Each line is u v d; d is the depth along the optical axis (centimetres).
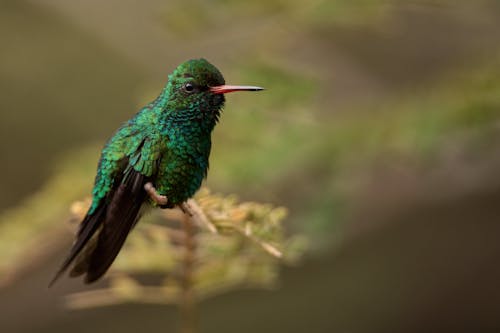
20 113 1817
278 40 1120
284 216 704
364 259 1812
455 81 1109
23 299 1648
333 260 1786
